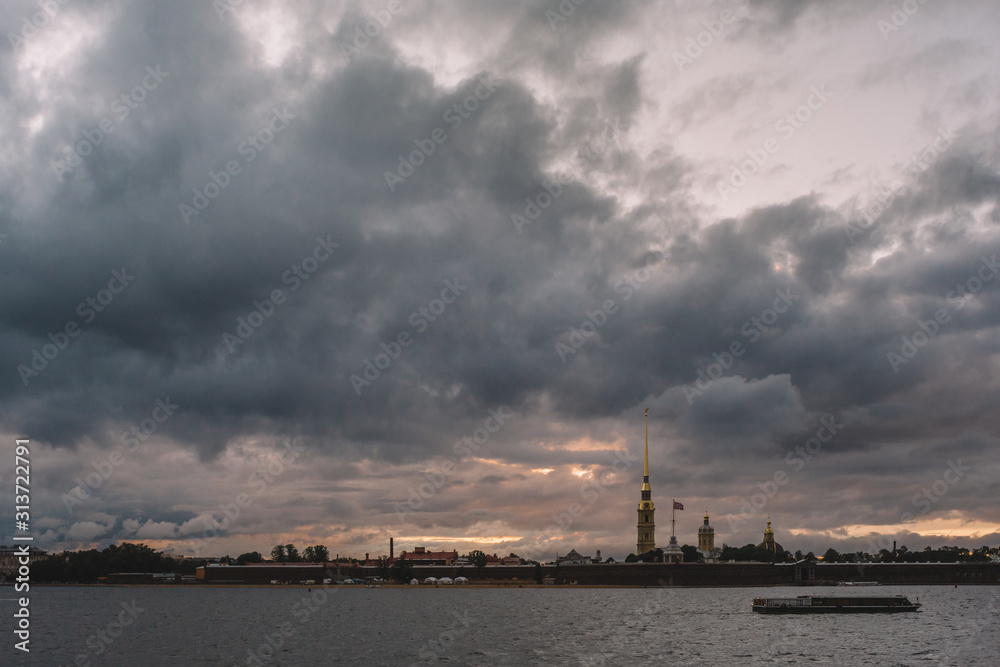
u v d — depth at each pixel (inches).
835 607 7007.9
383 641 4938.5
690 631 5433.1
